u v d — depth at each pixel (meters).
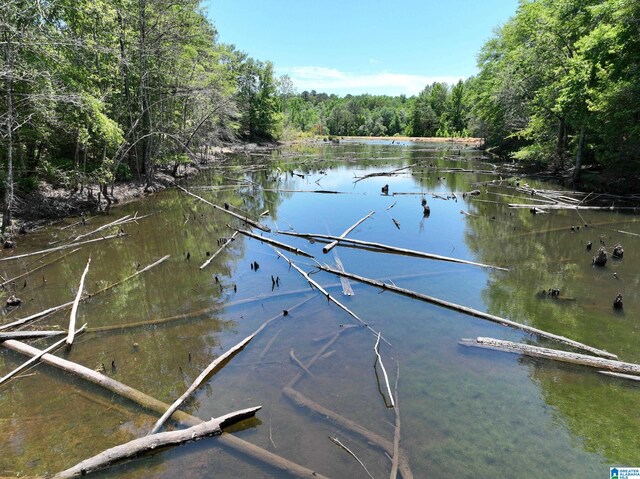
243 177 30.25
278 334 7.93
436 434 5.29
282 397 6.03
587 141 23.72
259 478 4.58
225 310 9.03
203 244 14.18
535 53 27.36
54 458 4.95
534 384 6.34
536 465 4.84
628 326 8.17
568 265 11.67
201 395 6.10
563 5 23.48
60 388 6.28
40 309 9.08
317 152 52.44
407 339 7.70
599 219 16.55
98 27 17.73
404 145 67.38
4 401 5.99
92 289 10.19
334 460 4.88
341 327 8.19
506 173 30.28
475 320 8.48
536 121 28.98
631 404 5.89
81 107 14.27
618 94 18.47
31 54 13.90
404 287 10.23
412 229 15.77
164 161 27.53
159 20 22.05
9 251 12.67
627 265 11.62
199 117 31.39
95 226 15.73
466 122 93.62
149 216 17.75
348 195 23.08
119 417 5.64
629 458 4.94
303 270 11.52
